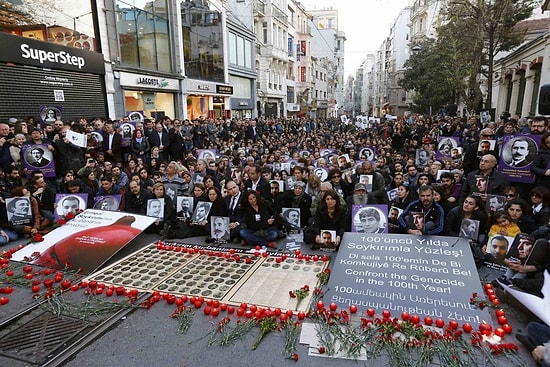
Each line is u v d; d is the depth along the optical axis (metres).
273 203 7.56
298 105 47.75
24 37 10.86
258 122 22.08
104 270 5.31
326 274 4.85
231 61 28.06
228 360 3.42
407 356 3.36
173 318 4.14
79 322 4.10
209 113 24.34
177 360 3.43
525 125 10.20
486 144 8.41
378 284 4.37
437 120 25.64
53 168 7.95
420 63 36.22
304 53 51.28
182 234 6.82
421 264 4.54
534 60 18.16
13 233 6.62
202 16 22.81
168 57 19.16
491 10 18.75
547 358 3.12
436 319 3.86
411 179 8.69
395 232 6.24
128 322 4.09
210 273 5.15
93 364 3.40
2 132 7.66
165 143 11.92
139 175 8.93
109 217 6.52
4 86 10.46
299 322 3.96
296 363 3.37
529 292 4.12
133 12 16.22
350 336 3.62
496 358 3.34
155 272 5.23
